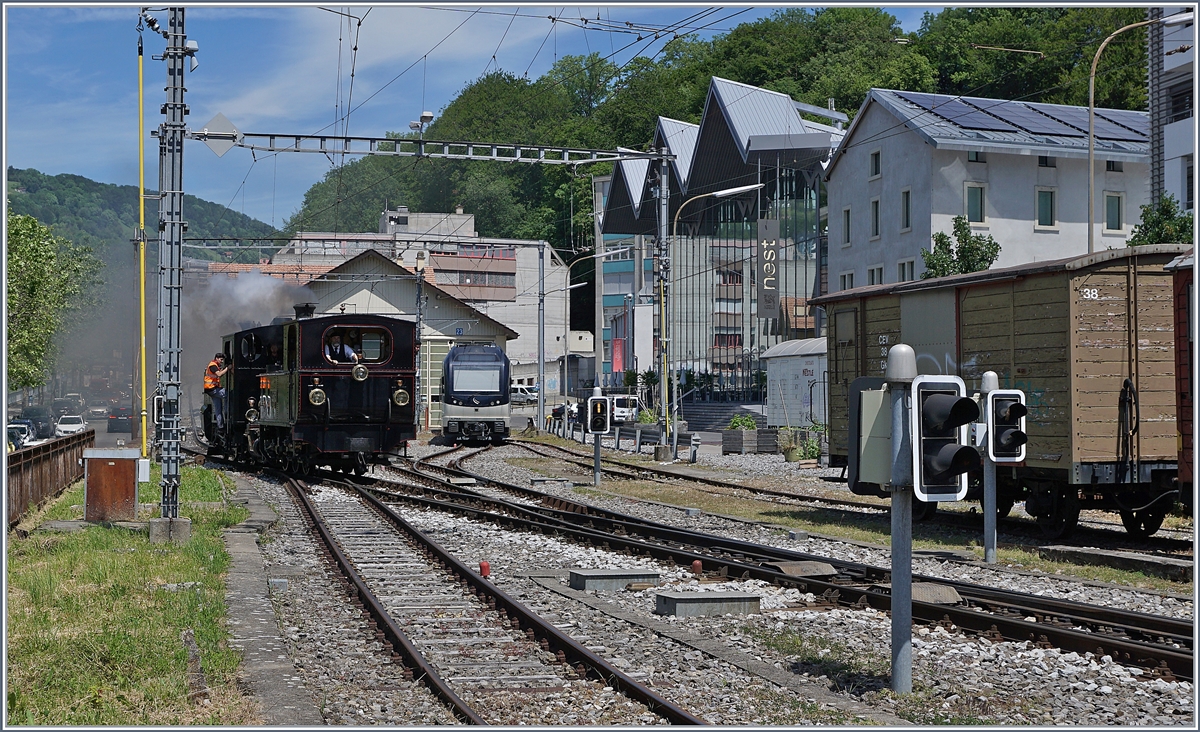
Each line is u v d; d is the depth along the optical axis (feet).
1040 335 53.06
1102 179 150.00
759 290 175.22
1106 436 51.75
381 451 86.74
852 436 26.14
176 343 51.96
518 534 54.60
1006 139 142.41
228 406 110.42
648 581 39.99
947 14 221.66
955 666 27.37
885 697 24.76
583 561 46.29
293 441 85.15
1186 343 47.62
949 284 58.29
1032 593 38.83
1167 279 52.60
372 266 210.18
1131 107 174.70
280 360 95.45
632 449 140.87
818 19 279.90
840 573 41.24
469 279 316.40
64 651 28.25
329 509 67.00
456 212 325.01
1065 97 185.78
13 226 148.25
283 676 26.55
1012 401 38.60
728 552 47.98
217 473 91.20
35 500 61.36
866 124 157.99
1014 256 146.30
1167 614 34.45
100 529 51.98
